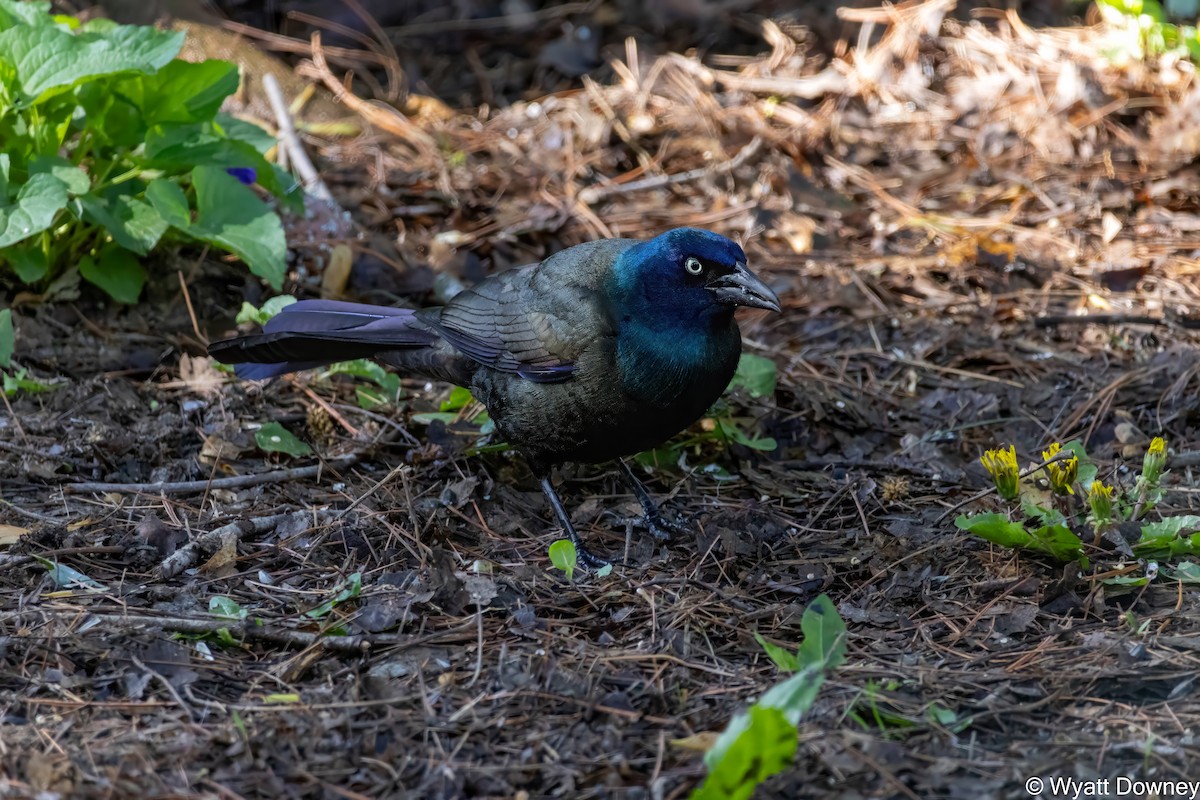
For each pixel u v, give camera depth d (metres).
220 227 12.02
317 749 6.94
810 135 16.78
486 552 9.53
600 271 9.38
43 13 12.27
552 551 8.87
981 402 11.82
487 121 17.48
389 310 10.41
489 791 6.64
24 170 11.71
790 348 13.03
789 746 6.14
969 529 8.83
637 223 15.12
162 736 7.01
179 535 9.38
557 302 9.38
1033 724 7.15
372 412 11.53
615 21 19.97
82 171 11.40
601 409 9.31
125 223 11.85
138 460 10.51
